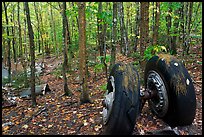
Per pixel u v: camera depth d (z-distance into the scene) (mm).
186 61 10016
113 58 8492
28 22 6715
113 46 8453
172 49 11281
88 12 7000
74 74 11844
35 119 5812
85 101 6492
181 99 4121
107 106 3965
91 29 13008
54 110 6352
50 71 14828
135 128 4539
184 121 4277
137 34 13789
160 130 4375
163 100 4398
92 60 12609
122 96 3688
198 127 4629
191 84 4191
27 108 6871
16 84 11172
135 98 3689
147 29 6586
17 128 5375
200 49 12211
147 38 6766
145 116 5051
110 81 4254
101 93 7648
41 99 8031
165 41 11648
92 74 10875
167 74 4277
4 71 14531
